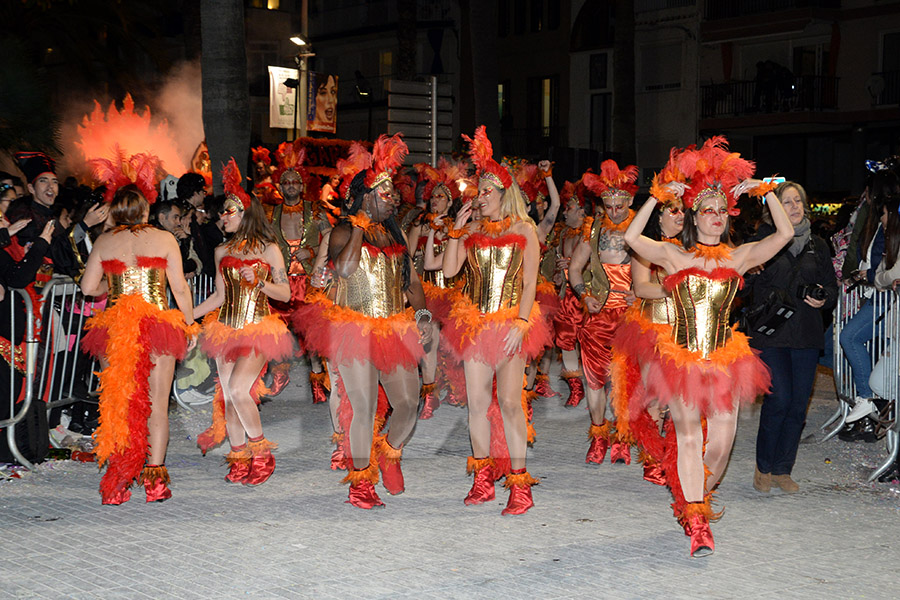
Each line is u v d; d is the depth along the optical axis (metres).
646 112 36.59
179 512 6.62
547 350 11.20
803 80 31.94
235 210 7.24
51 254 8.11
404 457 8.30
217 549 5.83
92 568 5.47
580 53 38.41
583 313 8.16
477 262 6.72
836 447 8.94
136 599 5.01
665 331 6.13
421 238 10.13
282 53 50.22
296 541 6.00
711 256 5.96
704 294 5.96
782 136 34.28
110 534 6.11
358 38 47.31
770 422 7.21
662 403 6.04
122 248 6.92
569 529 6.31
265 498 7.01
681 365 5.87
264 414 10.14
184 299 7.07
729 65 34.69
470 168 9.77
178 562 5.58
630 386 7.62
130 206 6.96
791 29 32.25
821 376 13.41
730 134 34.91
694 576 5.44
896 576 5.50
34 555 5.68
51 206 8.23
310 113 26.44
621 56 27.17
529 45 40.06
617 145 27.38
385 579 5.33
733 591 5.22
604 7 37.72
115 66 34.16
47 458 8.04
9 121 14.16
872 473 7.80
